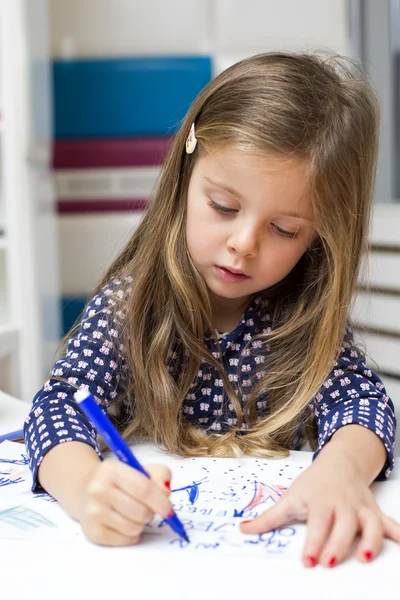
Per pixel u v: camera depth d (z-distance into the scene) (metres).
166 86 2.18
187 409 0.84
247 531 0.54
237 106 0.70
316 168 0.68
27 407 0.89
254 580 0.47
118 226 2.21
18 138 1.68
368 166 0.78
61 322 2.20
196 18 2.15
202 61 2.17
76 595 0.45
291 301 0.85
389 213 1.56
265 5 2.13
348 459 0.62
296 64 0.75
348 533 0.52
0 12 1.66
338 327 0.78
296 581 0.47
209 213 0.70
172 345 0.82
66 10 2.17
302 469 0.68
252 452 0.73
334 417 0.73
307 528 0.54
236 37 2.15
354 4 2.06
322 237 0.73
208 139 0.70
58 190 2.22
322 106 0.71
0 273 1.75
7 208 1.69
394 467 0.71
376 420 0.71
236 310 0.86
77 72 2.18
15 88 1.67
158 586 0.46
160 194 0.82
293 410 0.78
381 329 1.57
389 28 2.00
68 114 2.20
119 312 0.81
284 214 0.68
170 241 0.79
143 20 2.16
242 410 0.84
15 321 1.70
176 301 0.80
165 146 2.07
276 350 0.84
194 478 0.65
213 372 0.84
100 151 2.21
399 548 0.52
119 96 2.18
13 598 0.45
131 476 0.52
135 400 0.80
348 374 0.79
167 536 0.53
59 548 0.52
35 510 0.58
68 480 0.59
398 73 2.00
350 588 0.46
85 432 0.67
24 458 0.72
